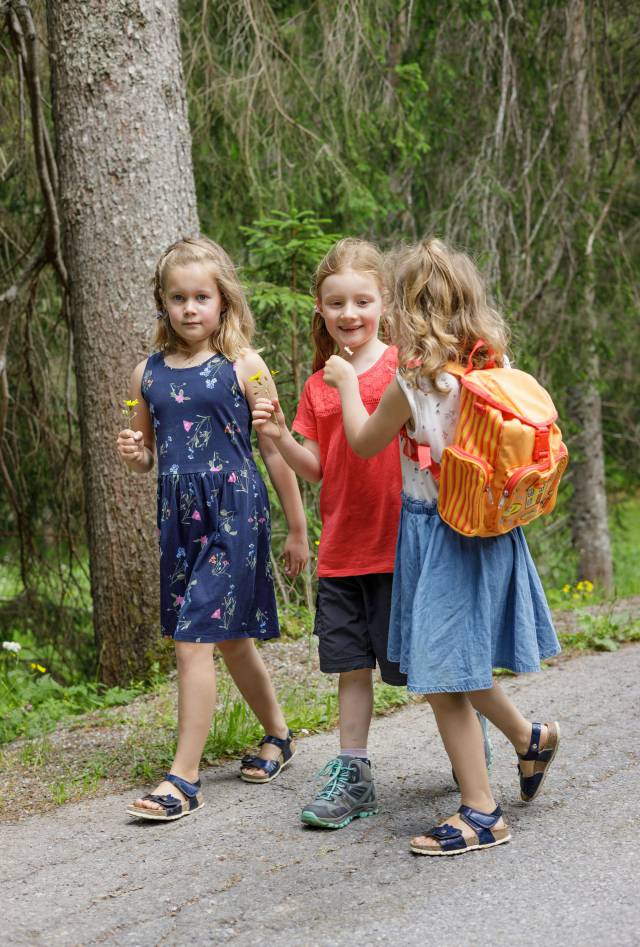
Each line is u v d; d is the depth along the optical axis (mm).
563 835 2582
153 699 4262
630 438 11211
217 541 3002
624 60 9047
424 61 8641
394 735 3590
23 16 4758
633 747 3238
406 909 2236
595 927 2076
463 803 2570
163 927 2223
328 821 2719
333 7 7211
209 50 6797
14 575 7207
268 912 2268
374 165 7879
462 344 2568
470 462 2361
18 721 4223
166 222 4605
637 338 10445
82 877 2516
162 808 2846
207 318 3062
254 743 3537
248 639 3178
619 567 12828
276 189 6973
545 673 4293
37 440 6566
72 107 4547
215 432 3043
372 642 2887
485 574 2516
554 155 8875
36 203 6324
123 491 4605
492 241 8367
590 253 8781
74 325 4730
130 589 4625
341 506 2889
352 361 2977
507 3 8508
